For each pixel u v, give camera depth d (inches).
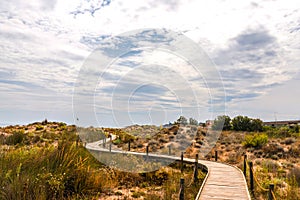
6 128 988.6
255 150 753.6
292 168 473.1
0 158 289.9
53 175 282.4
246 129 1381.6
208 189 324.2
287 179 394.9
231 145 884.0
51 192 263.1
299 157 641.6
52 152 323.3
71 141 385.4
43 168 282.5
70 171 307.1
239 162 613.3
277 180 389.4
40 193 249.6
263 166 499.2
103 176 350.9
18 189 239.0
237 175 412.2
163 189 354.6
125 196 311.4
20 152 314.3
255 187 354.6
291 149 709.9
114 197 308.3
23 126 1074.1
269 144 796.6
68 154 323.6
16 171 263.3
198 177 431.8
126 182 381.1
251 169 353.7
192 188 358.6
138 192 334.6
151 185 383.9
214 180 375.2
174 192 335.0
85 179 311.6
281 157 645.3
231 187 334.3
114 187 352.8
